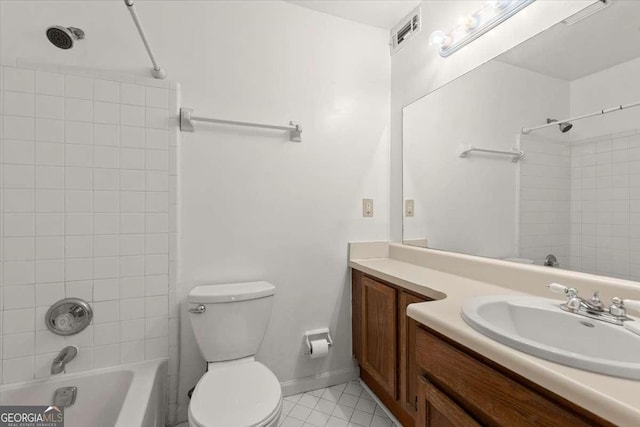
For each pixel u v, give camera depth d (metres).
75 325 1.33
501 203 1.33
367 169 2.01
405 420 1.45
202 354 1.40
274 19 1.76
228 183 1.64
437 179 1.70
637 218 0.92
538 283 1.11
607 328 0.76
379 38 2.05
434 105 1.72
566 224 1.10
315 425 1.48
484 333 0.73
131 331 1.43
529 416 0.62
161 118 1.49
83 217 1.36
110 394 1.35
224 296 1.40
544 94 1.17
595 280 0.96
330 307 1.89
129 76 1.44
